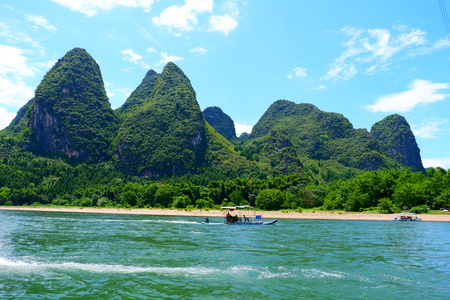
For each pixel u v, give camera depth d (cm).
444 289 2025
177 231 5478
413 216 8494
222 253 3250
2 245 3706
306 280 2219
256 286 2072
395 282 2178
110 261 2820
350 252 3322
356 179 12412
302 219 9081
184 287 2039
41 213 12588
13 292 1914
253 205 14788
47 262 2767
